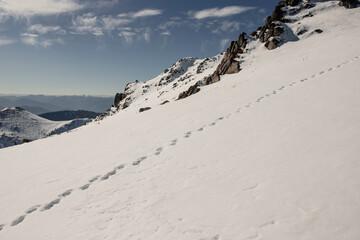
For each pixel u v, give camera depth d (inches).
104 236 266.7
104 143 690.8
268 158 359.3
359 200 226.2
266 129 480.1
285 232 213.6
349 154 304.3
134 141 626.8
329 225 208.1
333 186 254.7
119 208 316.2
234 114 651.5
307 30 2172.7
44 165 596.4
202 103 954.1
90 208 331.3
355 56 957.2
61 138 971.3
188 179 356.5
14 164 671.8
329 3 2711.6
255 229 226.7
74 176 464.8
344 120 414.6
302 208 236.4
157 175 391.2
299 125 451.2
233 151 418.9
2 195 445.1
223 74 1923.0
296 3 2802.7
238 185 309.1
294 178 289.1
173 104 1135.0
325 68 895.1
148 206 306.3
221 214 260.7
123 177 409.7
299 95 651.5
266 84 972.6
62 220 315.0
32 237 291.6
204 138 520.4
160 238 244.4
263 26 2463.1
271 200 261.3
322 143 355.9
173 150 489.7
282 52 1861.5
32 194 421.4
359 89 549.3
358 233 192.7
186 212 278.5
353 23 2079.2
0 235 310.7
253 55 2006.6
